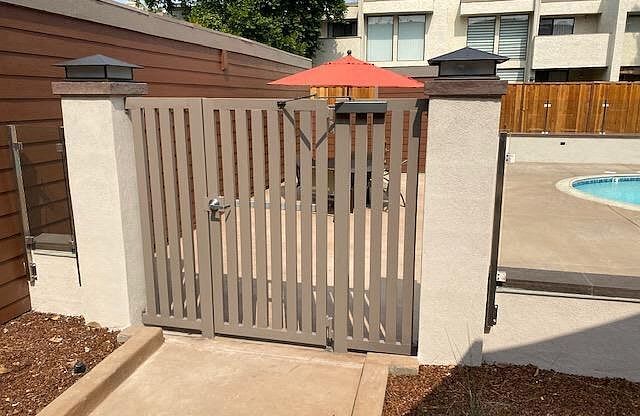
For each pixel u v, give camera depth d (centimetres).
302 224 335
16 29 390
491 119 280
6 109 381
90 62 332
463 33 2181
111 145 344
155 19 581
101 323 378
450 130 286
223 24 2009
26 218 389
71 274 391
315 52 2267
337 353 345
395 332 331
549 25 2088
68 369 320
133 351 326
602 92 1288
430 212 298
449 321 310
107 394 296
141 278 381
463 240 297
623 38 1881
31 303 407
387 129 822
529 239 454
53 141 364
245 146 338
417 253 538
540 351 309
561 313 302
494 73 284
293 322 353
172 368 327
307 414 277
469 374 305
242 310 368
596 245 462
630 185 1050
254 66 895
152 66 582
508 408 270
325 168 323
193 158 346
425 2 2172
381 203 316
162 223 367
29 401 284
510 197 687
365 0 2217
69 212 374
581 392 286
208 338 370
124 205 357
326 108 316
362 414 259
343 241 327
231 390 301
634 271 362
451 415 265
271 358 339
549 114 1328
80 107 343
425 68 1129
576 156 1317
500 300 309
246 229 348
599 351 300
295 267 345
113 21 507
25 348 346
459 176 290
